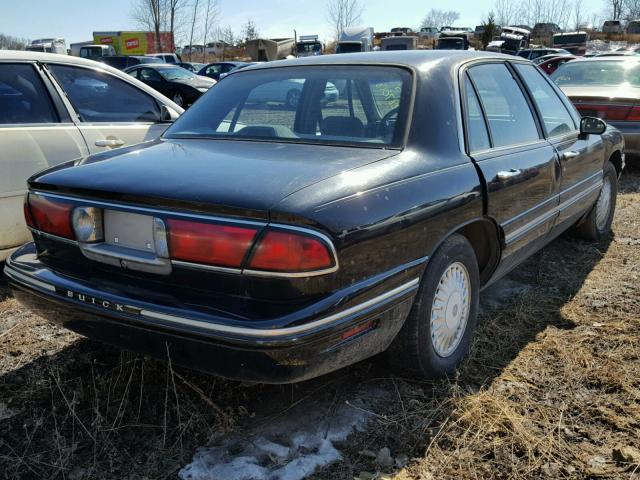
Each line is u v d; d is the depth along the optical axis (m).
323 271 2.04
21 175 4.00
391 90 2.83
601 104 7.38
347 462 2.30
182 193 2.14
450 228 2.62
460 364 2.96
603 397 2.71
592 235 4.96
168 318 2.11
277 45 35.66
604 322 3.47
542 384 2.82
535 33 50.06
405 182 2.42
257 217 2.03
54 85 4.31
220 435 2.45
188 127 3.16
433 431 2.46
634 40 46.34
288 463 2.28
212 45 51.16
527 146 3.41
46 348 3.15
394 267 2.34
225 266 2.06
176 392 2.67
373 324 2.31
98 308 2.28
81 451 2.38
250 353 2.00
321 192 2.13
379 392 2.74
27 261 2.62
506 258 3.22
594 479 2.21
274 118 3.02
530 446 2.35
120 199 2.26
